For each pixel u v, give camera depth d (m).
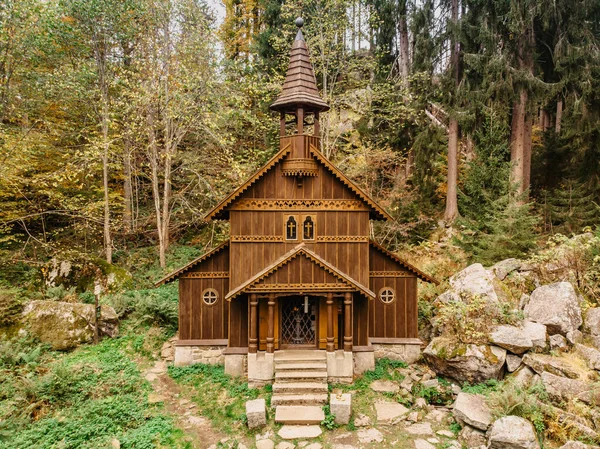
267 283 12.66
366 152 21.47
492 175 17.83
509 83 18.05
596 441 9.35
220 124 21.55
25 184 19.98
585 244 15.29
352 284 12.72
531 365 11.62
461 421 10.57
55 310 14.69
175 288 18.81
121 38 19.97
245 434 10.61
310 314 13.80
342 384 12.79
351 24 21.02
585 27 18.20
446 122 22.81
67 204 19.69
